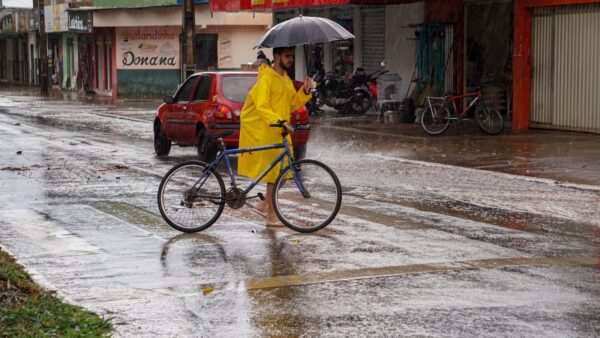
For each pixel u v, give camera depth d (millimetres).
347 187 13734
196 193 10281
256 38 46375
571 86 20000
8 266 8195
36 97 48062
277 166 10266
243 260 8844
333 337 6383
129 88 49812
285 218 10250
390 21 27141
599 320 6691
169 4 44250
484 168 15523
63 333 6363
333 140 20969
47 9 59750
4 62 78250
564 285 7703
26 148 20250
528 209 11633
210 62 46219
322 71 30750
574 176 14328
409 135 21438
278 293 7594
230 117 16234
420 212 11453
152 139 22766
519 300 7242
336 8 30062
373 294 7496
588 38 19438
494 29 23328
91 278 8195
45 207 12094
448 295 7422
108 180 14758
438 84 24969
